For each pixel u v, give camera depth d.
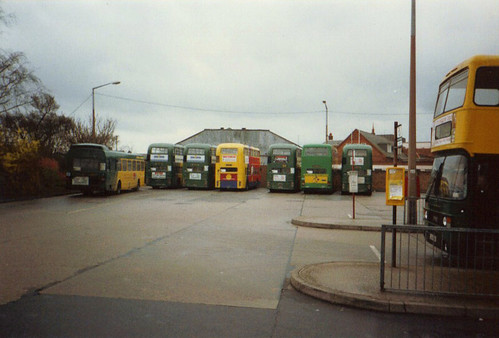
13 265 7.85
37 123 38.94
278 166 31.94
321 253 9.51
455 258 7.98
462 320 5.19
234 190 35.25
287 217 16.56
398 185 8.91
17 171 24.98
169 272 7.41
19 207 19.44
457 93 8.89
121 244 10.16
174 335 4.55
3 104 28.23
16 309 5.36
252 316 5.21
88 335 4.52
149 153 34.81
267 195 29.47
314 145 30.61
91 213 17.06
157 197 26.36
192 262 8.28
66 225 13.47
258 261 8.52
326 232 12.88
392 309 5.45
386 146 74.81
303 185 30.64
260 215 17.14
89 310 5.34
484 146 8.27
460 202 8.27
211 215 16.86
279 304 5.71
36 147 25.84
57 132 42.81
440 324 5.04
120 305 5.55
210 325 4.87
